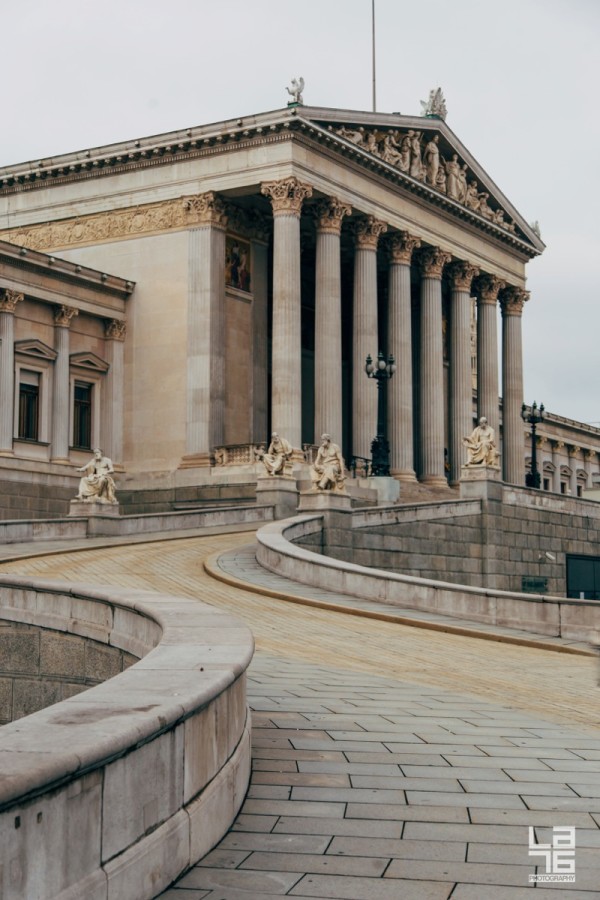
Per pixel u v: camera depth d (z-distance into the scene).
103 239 80.94
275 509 58.47
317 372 78.00
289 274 73.88
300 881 9.55
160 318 78.62
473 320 121.19
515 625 31.56
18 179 83.25
